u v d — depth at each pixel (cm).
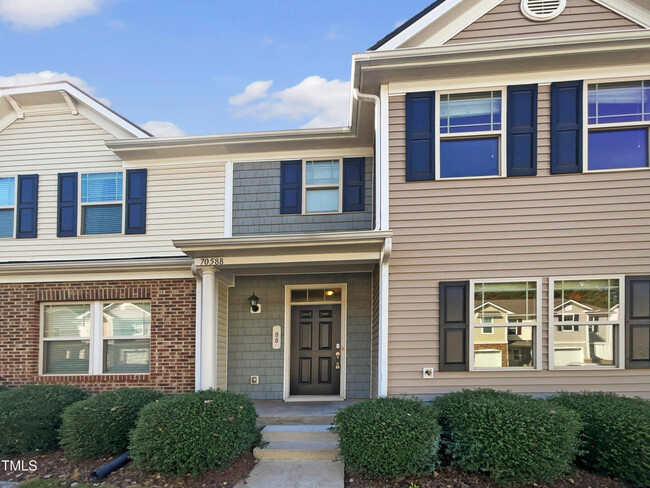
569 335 604
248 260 677
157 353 779
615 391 589
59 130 886
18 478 527
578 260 609
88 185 871
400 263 631
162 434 501
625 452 471
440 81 646
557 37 596
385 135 649
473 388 602
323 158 852
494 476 467
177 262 776
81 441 557
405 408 525
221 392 600
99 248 848
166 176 863
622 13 639
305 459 555
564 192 618
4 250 859
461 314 616
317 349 867
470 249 625
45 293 808
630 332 593
